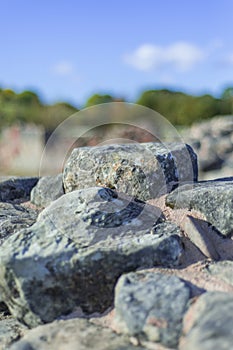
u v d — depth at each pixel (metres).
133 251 2.24
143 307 1.93
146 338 1.87
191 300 1.91
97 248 2.24
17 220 3.03
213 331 1.66
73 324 2.11
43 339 1.99
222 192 2.64
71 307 2.21
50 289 2.20
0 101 19.73
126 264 2.23
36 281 2.19
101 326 2.08
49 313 2.21
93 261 2.20
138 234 2.42
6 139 15.34
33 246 2.29
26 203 3.86
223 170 11.35
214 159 11.67
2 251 2.29
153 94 16.47
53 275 2.19
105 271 2.21
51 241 2.32
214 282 2.13
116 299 2.04
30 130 15.41
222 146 12.34
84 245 2.28
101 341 1.92
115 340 1.92
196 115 18.11
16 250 2.27
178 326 1.83
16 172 12.15
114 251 2.23
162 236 2.36
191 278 2.18
